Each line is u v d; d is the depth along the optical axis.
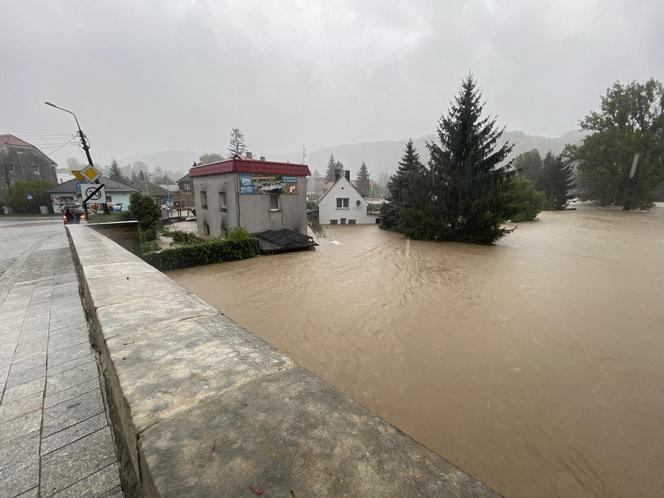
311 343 6.70
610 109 41.53
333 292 10.15
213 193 18.45
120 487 1.34
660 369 5.64
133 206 17.73
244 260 14.67
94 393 1.98
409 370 5.64
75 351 2.54
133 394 1.00
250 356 1.28
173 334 1.48
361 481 0.66
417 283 11.20
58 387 2.04
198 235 20.56
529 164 63.25
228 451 0.75
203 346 1.36
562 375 5.46
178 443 0.79
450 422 4.36
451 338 6.86
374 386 5.19
